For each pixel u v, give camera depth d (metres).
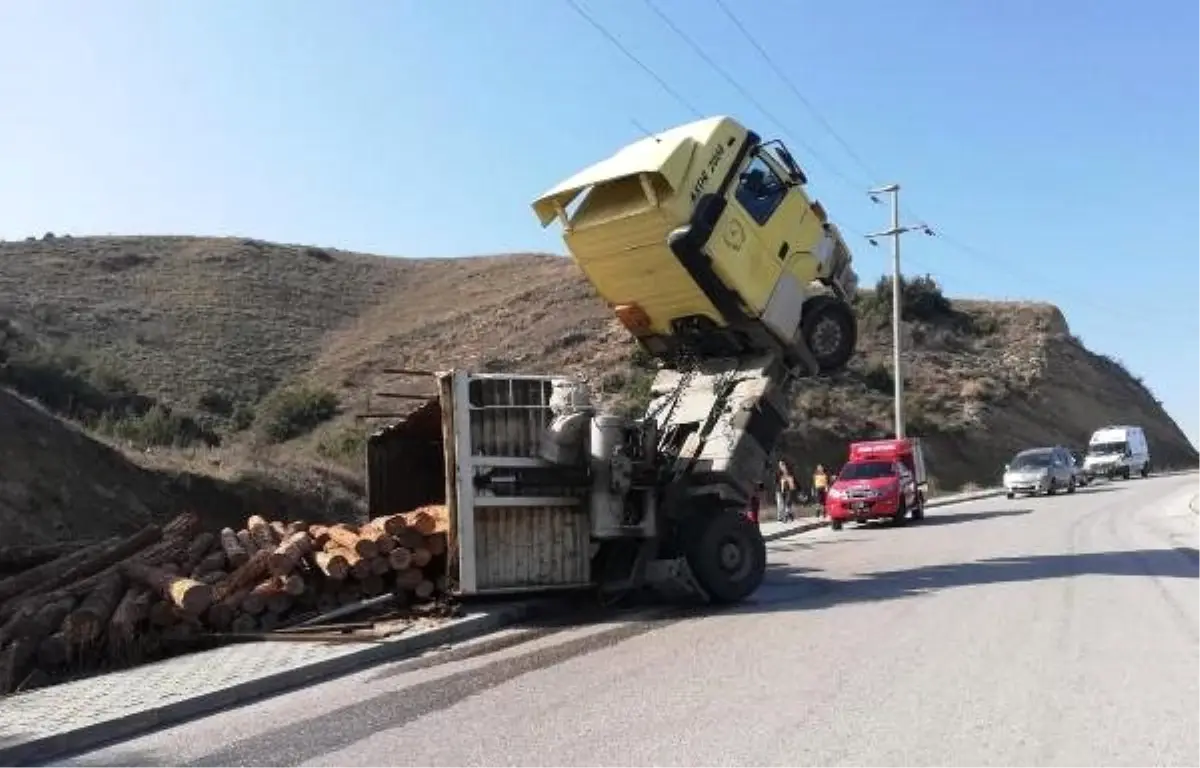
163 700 8.26
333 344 59.31
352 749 6.85
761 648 9.74
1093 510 28.83
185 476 23.69
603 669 9.09
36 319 50.00
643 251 13.43
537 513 12.62
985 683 7.88
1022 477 39.44
